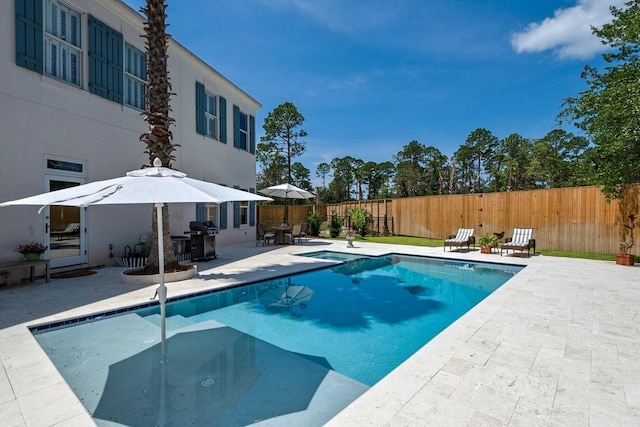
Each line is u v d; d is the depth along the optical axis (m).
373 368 3.78
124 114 8.99
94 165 8.15
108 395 3.05
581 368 3.24
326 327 5.15
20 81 6.64
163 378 3.40
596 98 9.24
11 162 6.54
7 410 2.52
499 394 2.77
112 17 8.64
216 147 13.32
